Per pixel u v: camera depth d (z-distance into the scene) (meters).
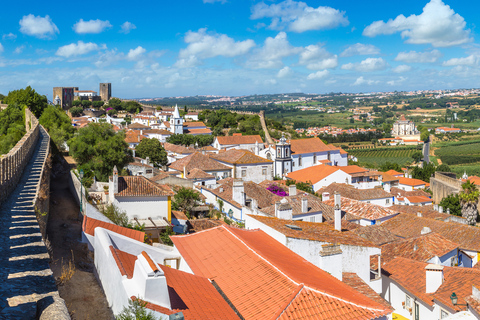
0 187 20.66
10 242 14.21
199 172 74.50
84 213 30.66
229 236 24.14
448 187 92.56
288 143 110.81
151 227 34.50
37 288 10.41
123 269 14.75
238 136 133.00
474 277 27.39
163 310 13.02
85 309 15.12
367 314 17.61
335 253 24.70
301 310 17.02
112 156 56.12
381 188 74.81
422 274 29.89
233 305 17.66
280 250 24.33
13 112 78.56
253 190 60.84
